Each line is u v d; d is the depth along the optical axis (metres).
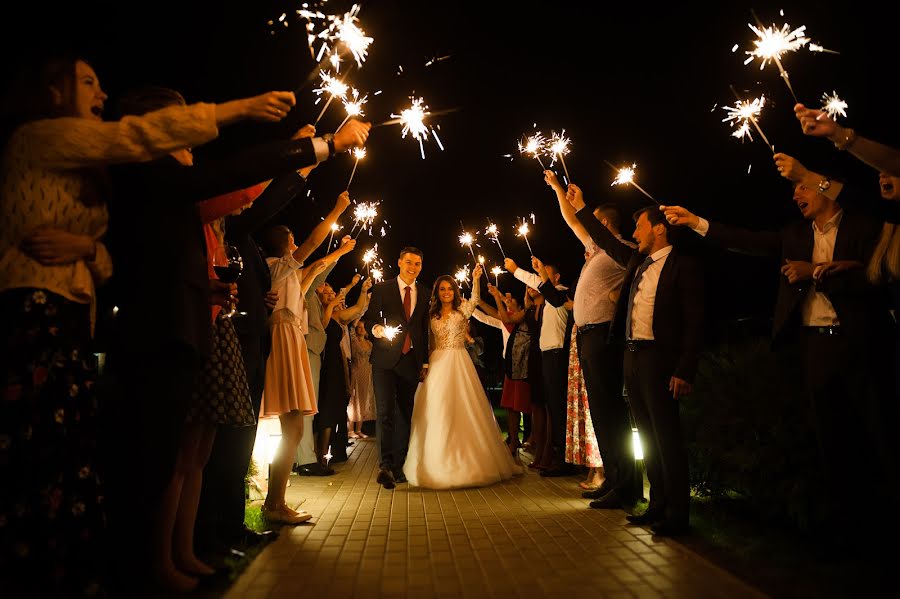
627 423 5.14
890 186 3.11
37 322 2.11
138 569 2.67
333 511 4.98
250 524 4.38
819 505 3.67
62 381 2.12
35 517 2.01
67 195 2.22
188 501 3.21
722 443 4.37
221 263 3.45
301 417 4.60
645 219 4.49
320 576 3.29
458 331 6.59
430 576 3.28
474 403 6.35
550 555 3.65
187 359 2.62
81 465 2.16
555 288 6.31
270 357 4.50
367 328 6.61
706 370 4.69
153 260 2.59
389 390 6.48
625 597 2.92
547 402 6.89
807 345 3.57
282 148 2.58
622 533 4.14
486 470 6.14
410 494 5.76
